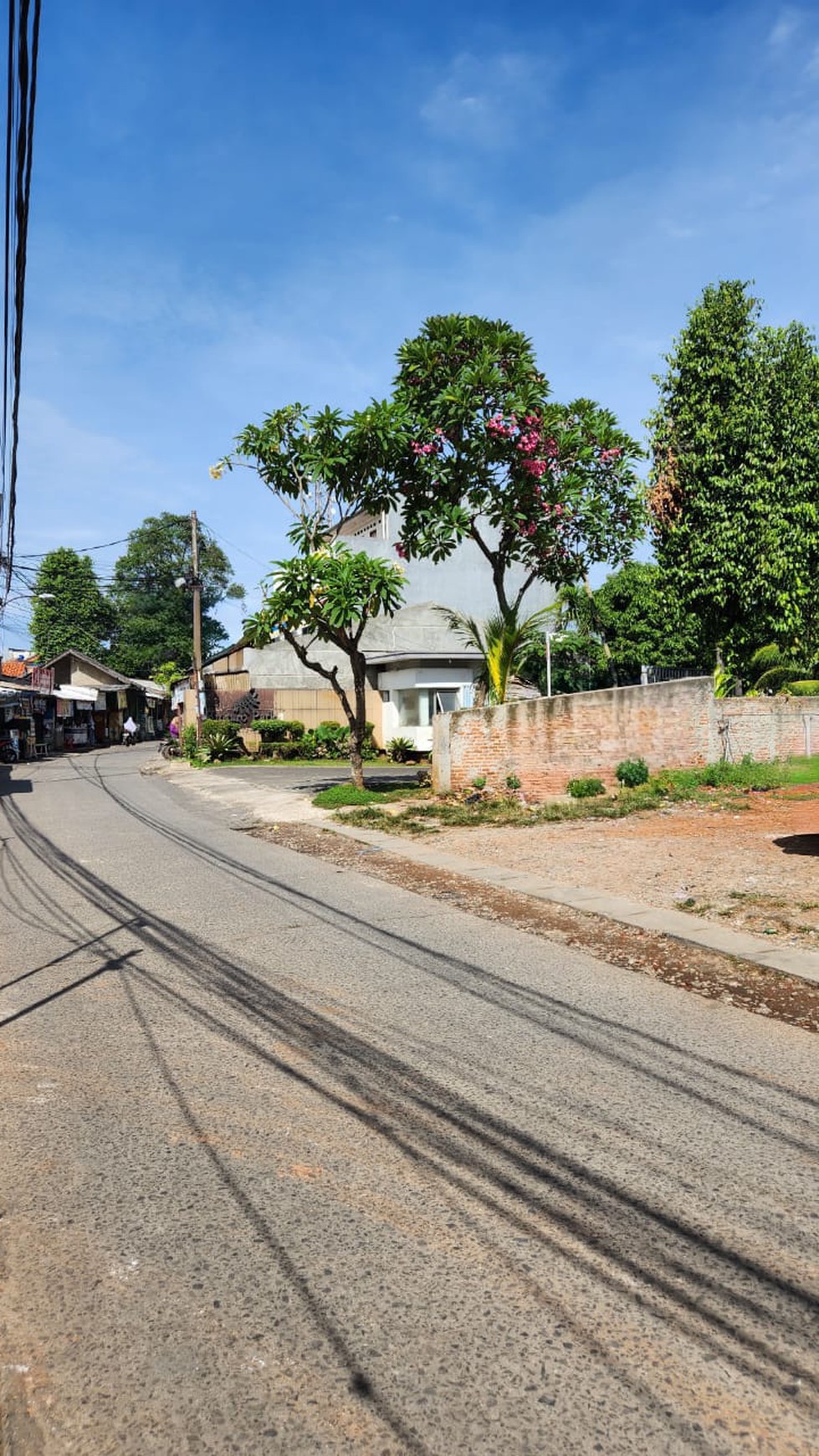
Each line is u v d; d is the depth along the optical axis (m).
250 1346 2.35
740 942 6.33
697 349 20.27
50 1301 2.54
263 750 26.69
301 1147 3.45
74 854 10.75
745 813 12.79
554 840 11.01
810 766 16.69
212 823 13.52
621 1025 4.83
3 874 9.42
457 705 24.75
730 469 20.08
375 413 13.89
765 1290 2.58
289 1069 4.21
